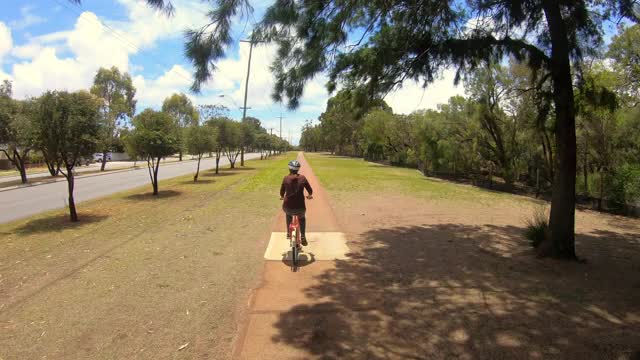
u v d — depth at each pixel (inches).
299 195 250.7
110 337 150.9
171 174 1174.3
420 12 239.6
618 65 519.2
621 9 249.6
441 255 264.1
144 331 155.6
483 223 383.9
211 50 171.5
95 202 554.3
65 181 951.6
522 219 407.5
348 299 186.5
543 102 266.5
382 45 248.8
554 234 255.4
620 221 433.1
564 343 142.1
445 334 150.0
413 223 381.7
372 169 1428.4
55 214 449.1
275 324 159.8
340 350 138.7
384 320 163.0
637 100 530.9
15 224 392.8
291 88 226.5
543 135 631.2
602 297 186.9
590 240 326.6
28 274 227.6
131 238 320.2
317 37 219.0
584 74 297.4
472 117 853.2
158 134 611.8
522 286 202.5
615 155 566.9
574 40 267.0
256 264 246.2
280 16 195.8
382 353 136.6
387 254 267.3
